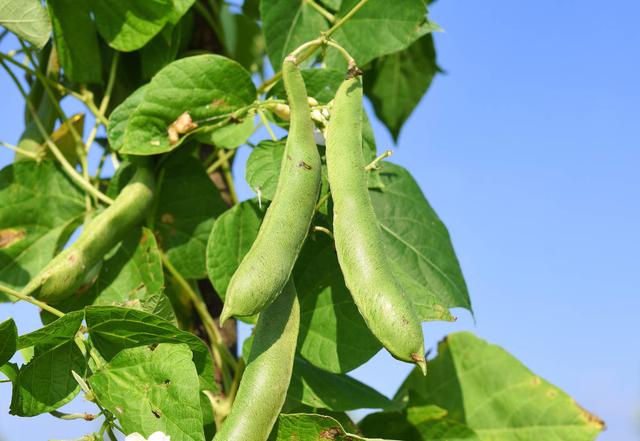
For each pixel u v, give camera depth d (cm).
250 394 57
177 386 59
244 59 89
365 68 88
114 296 68
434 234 70
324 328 66
